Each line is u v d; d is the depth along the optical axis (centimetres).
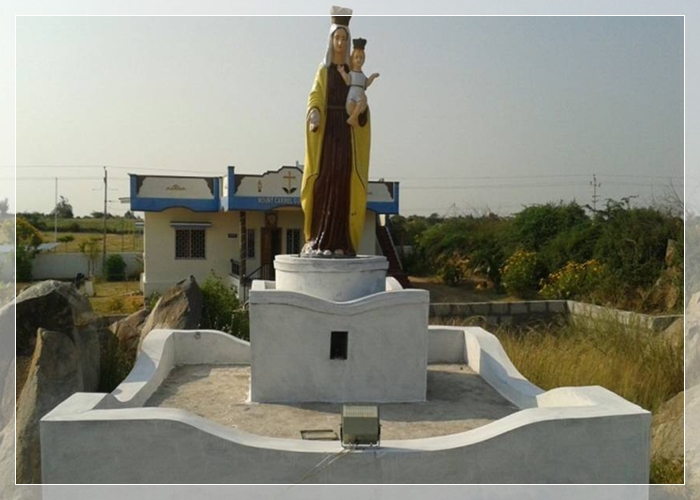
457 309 1641
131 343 1270
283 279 805
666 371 1090
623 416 541
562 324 1566
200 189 2422
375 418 525
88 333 955
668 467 753
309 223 824
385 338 752
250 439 539
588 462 538
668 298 1698
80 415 538
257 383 747
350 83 789
